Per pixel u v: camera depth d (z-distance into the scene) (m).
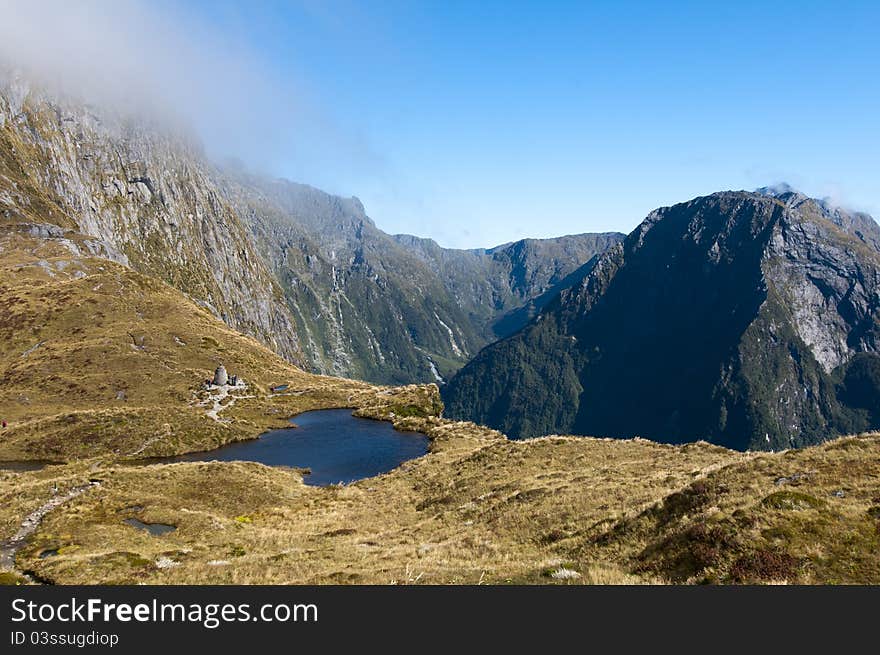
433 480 56.12
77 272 165.88
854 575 17.72
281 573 27.05
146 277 179.62
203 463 62.50
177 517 43.06
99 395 106.62
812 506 21.59
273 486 59.44
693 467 39.25
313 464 77.50
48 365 115.44
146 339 133.25
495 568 24.34
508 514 36.06
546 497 37.56
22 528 39.66
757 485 25.69
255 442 90.25
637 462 45.41
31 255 174.12
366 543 36.09
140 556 32.56
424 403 118.00
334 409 116.94
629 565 22.73
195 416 94.94
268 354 159.75
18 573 30.30
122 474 54.34
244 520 47.44
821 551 19.00
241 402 111.50
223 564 29.94
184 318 153.25
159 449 82.44
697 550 21.12
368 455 82.12
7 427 88.31
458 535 34.56
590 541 27.02
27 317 135.00
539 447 56.84
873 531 19.33
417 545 33.91
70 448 81.50
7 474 63.00
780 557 19.09
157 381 114.62
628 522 27.17
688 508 25.88
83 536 37.31
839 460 26.78
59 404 102.69
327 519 46.53
